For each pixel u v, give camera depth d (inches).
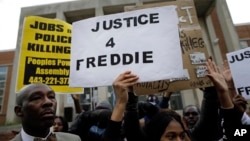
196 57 89.4
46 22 137.9
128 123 75.8
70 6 531.2
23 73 126.7
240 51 127.9
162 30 85.6
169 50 82.4
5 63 719.7
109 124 69.2
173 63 80.5
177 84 87.0
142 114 111.7
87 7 523.2
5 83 696.4
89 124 121.2
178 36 83.8
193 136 80.0
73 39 94.0
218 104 80.0
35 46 132.6
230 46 478.6
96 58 88.0
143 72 81.3
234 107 77.8
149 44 84.7
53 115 69.9
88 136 118.6
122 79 74.2
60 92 128.7
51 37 136.5
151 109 112.1
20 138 71.2
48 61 132.3
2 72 713.0
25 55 129.8
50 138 71.1
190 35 92.4
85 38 92.5
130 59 84.3
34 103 68.4
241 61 126.5
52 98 72.2
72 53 92.0
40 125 68.3
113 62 85.5
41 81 128.3
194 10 95.3
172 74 79.4
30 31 133.8
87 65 88.0
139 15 90.0
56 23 139.2
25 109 68.8
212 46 541.0
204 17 575.5
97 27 92.8
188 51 90.4
